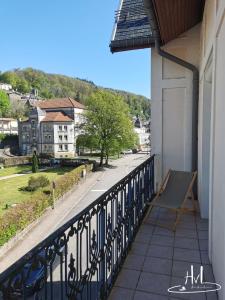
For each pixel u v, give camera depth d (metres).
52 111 52.75
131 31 5.56
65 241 1.47
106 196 2.25
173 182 4.48
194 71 5.08
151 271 2.75
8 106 75.88
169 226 3.88
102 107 32.72
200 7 4.14
